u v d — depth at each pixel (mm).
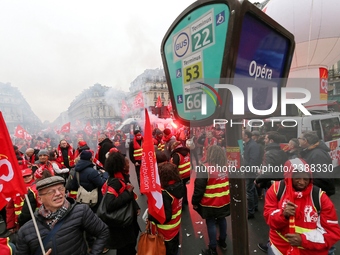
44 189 1808
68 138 13062
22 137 10234
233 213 1114
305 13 7359
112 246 2635
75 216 1908
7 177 1703
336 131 4414
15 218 3852
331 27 7195
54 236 1806
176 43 1099
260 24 935
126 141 15797
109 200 2506
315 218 1693
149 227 2541
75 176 3557
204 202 3023
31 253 1820
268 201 1929
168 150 6223
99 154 6199
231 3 807
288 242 1798
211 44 902
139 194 5871
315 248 1629
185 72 1049
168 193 2477
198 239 3668
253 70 954
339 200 4383
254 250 3287
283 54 1104
